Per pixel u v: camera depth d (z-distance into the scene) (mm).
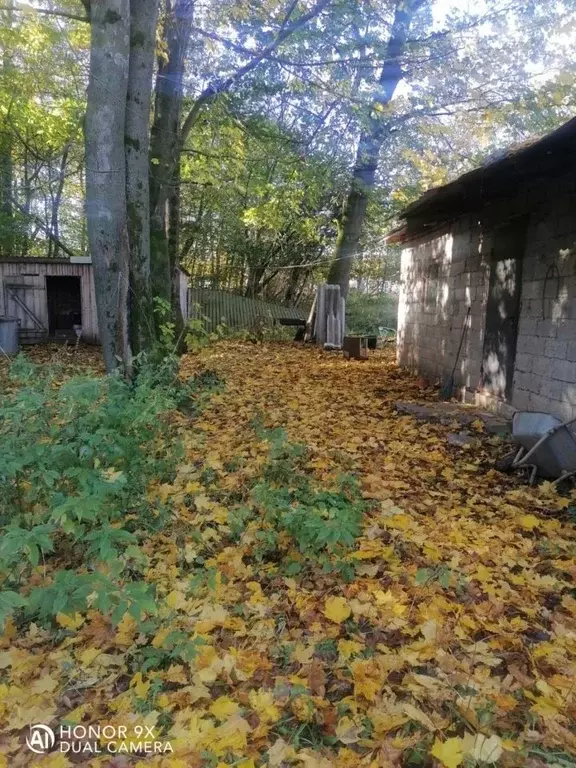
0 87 14195
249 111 10406
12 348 12453
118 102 5195
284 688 2002
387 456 5004
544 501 3990
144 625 2217
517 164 4684
